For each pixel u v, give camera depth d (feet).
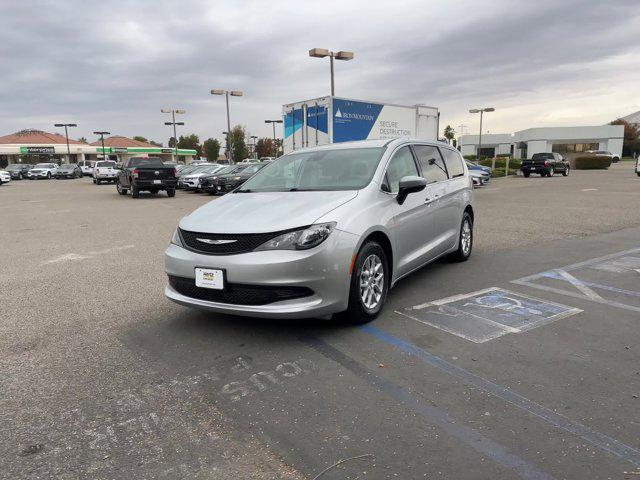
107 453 8.75
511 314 15.37
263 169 19.02
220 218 14.11
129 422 9.75
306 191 15.56
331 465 8.18
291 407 10.11
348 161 16.97
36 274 23.09
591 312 15.35
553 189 69.10
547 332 13.75
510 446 8.52
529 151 244.42
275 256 12.51
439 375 11.30
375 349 12.87
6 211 56.08
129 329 15.03
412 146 19.06
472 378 11.10
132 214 49.80
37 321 16.10
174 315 16.25
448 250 21.11
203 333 14.42
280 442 8.91
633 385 10.58
